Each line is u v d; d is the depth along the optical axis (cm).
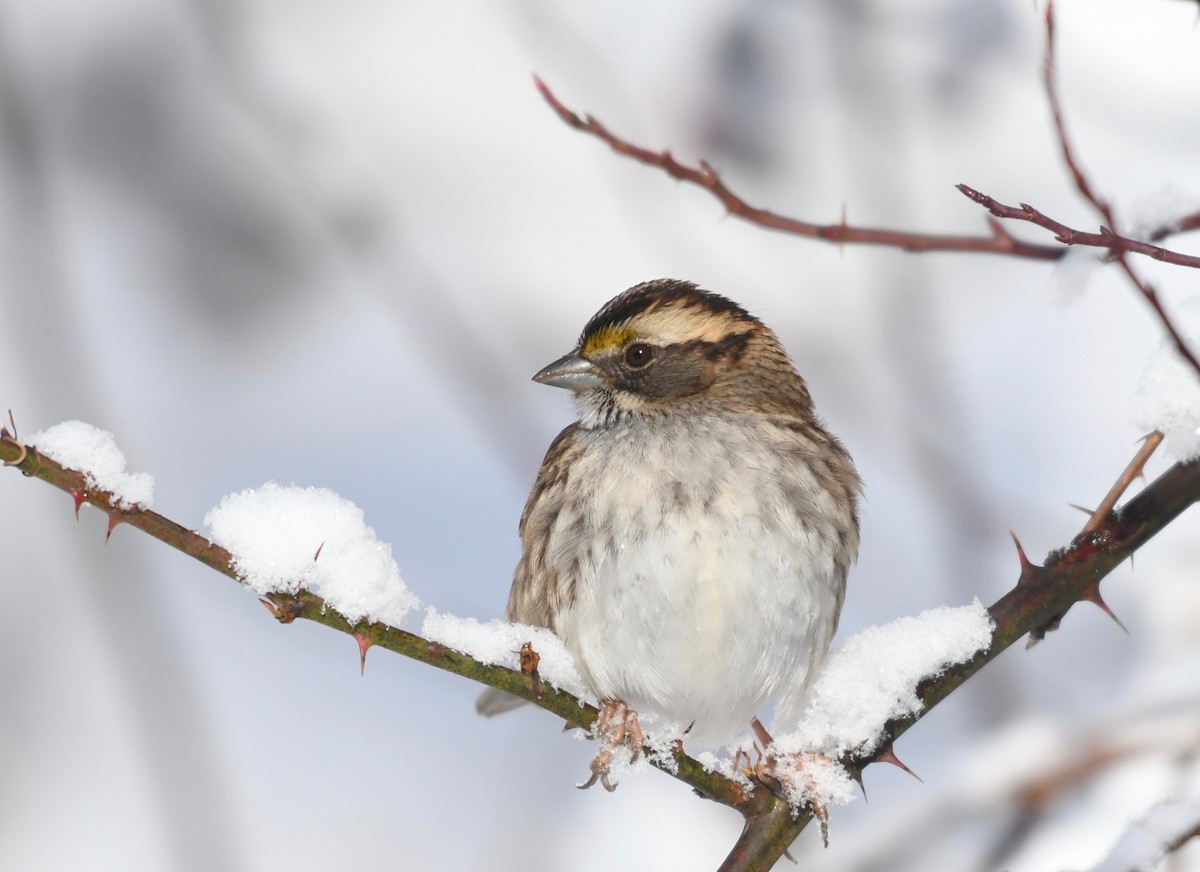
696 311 898
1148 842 578
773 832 673
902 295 1302
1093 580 651
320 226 1644
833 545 825
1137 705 899
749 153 1488
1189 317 626
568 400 912
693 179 661
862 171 1433
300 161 1517
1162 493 649
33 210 1373
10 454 528
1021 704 962
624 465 821
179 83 1630
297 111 1576
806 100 1484
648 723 798
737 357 892
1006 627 665
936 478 1096
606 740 787
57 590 1270
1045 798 852
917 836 877
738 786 682
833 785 671
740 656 799
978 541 1055
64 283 1308
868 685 677
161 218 1628
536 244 1548
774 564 799
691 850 1091
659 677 802
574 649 814
